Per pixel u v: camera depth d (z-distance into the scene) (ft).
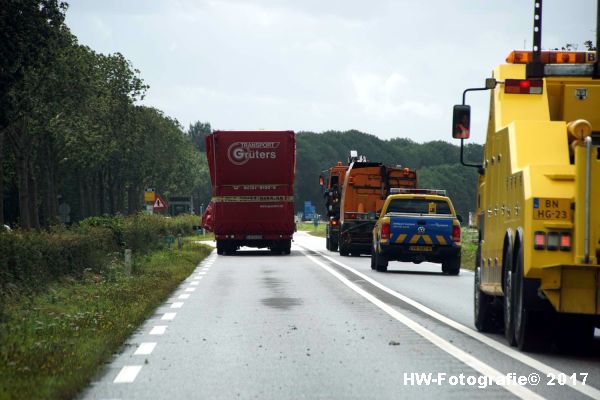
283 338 60.34
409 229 131.64
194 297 92.84
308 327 66.49
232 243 198.39
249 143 192.54
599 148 48.93
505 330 57.57
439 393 41.27
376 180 185.57
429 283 113.29
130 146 345.31
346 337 60.80
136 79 334.44
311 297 92.53
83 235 118.01
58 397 38.86
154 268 132.36
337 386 43.01
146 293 91.20
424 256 131.23
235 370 47.70
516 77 59.41
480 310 63.21
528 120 55.16
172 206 491.72
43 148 285.84
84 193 376.68
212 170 194.29
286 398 40.19
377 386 43.01
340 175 217.56
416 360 50.80
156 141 453.58
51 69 223.92
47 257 95.76
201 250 205.67
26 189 239.91
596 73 58.95
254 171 192.65
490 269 60.90
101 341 56.39
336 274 131.03
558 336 53.83
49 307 75.87
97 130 288.71
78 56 241.55
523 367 48.34
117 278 109.70
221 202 193.47
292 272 136.05
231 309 80.18
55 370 45.03
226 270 142.10
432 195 134.00
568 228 49.37
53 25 164.45
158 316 74.43
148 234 178.29
